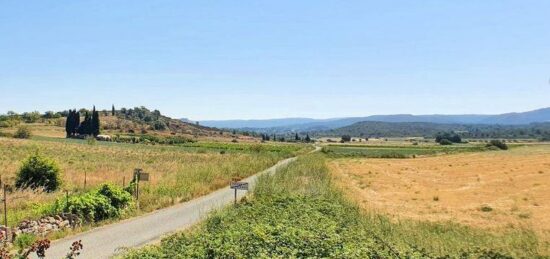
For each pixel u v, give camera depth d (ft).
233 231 55.62
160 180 131.03
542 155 322.75
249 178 159.94
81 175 139.95
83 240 67.26
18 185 111.14
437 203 129.39
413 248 57.41
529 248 65.21
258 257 43.96
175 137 625.41
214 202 104.99
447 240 69.41
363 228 68.64
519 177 194.29
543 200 130.93
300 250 46.32
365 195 143.23
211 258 45.91
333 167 252.83
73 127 539.29
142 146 404.36
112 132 655.35
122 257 51.24
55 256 57.93
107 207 84.79
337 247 48.19
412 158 354.13
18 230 65.31
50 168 114.62
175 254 48.57
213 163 203.92
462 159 319.68
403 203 128.57
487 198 138.92
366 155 386.73
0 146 266.57
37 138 440.45
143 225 78.95
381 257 48.11
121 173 149.79
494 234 80.18
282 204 82.53
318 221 65.10
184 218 85.66
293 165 189.26
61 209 77.82
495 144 468.34
